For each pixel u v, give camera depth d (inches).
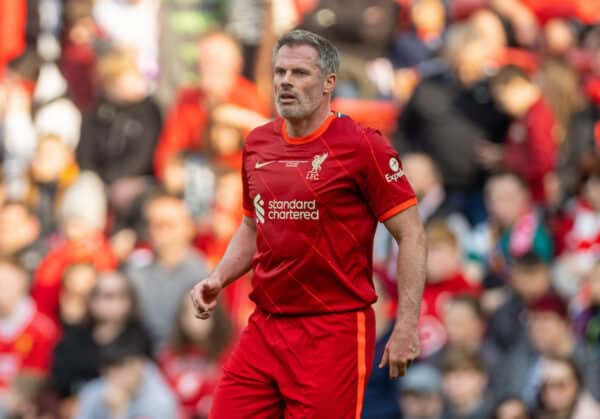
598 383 1393.9
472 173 1691.7
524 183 1616.6
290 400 866.1
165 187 1648.6
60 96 1871.3
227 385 884.6
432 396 1393.9
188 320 1485.0
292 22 1879.9
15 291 1590.8
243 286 1528.1
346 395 860.0
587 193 1610.5
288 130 861.8
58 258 1630.2
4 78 1941.4
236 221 1653.5
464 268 1595.7
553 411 1369.3
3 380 1581.0
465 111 1715.1
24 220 1721.2
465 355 1391.5
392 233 858.8
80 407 1461.6
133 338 1483.8
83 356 1534.2
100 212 1696.6
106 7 1998.0
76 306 1584.6
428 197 1672.0
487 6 1871.3
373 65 1815.9
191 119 1768.0
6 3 1995.6
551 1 1903.3
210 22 1980.8
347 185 846.5
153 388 1453.0
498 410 1369.3
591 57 1873.8
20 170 1850.4
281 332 866.1
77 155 1841.8
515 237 1603.1
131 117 1838.1
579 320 1456.7
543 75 1797.5
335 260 853.2
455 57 1733.5
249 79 1851.6
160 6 1990.7
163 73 1961.1
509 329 1434.5
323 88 848.3
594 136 1759.4
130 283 1514.5
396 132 1755.7
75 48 1996.8
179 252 1563.7
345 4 1824.6
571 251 1599.4
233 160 1745.8
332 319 858.8
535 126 1702.8
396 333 841.5
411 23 1878.7
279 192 853.8
